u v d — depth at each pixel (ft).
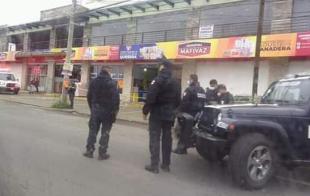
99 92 30.58
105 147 30.78
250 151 24.88
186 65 87.61
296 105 26.89
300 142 25.98
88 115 71.31
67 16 122.42
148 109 27.68
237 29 80.18
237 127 25.17
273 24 74.02
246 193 24.52
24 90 140.05
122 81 104.06
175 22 93.30
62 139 38.65
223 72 81.00
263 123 25.49
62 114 69.72
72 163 28.78
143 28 101.04
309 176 30.04
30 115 61.16
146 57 92.99
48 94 122.83
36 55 132.36
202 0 87.10
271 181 27.91
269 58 72.43
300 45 65.82
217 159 27.73
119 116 70.64
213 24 84.79
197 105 34.47
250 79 76.07
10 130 42.57
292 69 70.18
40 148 33.50
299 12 71.10
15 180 23.82
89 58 108.47
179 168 29.50
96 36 114.73
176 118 31.07
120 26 107.34
